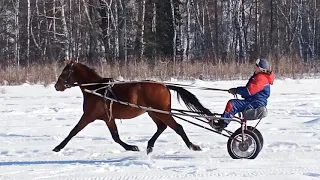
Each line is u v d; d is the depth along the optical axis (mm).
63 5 43562
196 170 11477
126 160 12672
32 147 14688
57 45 49156
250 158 12602
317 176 10922
